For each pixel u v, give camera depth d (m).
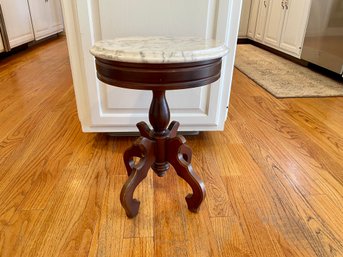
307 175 1.08
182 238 0.79
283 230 0.82
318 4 2.21
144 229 0.82
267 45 3.27
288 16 2.72
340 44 2.04
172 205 0.92
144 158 0.84
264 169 1.11
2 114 1.56
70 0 0.96
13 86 2.01
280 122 1.52
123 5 0.96
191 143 1.30
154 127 0.83
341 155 1.22
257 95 1.92
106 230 0.81
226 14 1.00
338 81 2.19
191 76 0.63
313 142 1.32
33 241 0.77
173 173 1.08
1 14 2.51
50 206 0.90
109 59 0.62
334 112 1.66
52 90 1.94
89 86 1.11
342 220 0.86
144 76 0.61
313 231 0.82
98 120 1.18
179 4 0.98
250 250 0.76
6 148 1.22
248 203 0.93
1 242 0.77
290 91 1.97
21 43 2.93
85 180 1.03
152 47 0.66
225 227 0.83
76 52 1.05
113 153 1.21
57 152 1.21
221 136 1.37
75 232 0.80
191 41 0.76
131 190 0.82
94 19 0.99
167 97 1.14
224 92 1.18
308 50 2.44
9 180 1.02
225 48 0.70
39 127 1.42
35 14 3.20
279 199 0.95
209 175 1.07
